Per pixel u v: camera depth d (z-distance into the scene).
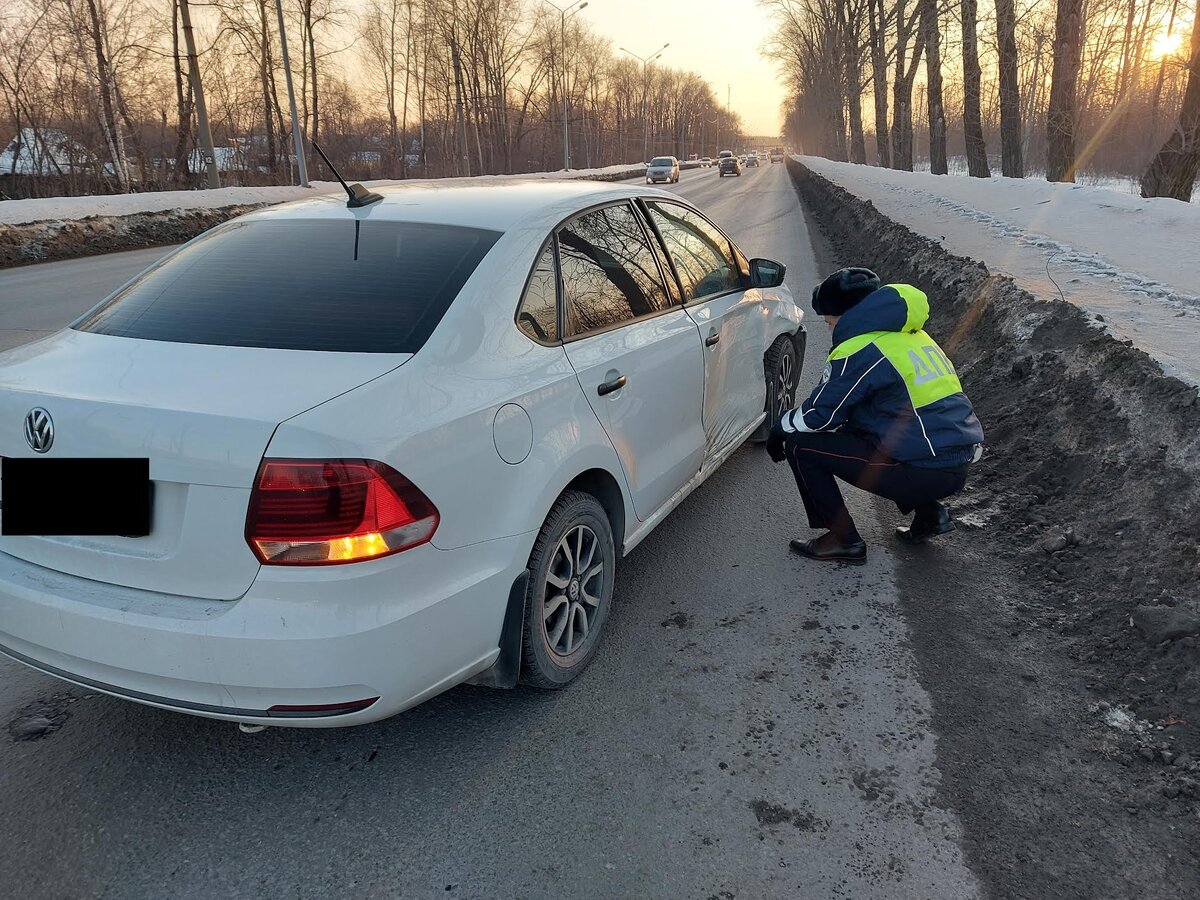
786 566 3.73
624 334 3.16
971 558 3.73
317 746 2.61
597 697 2.83
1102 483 3.85
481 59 57.31
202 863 2.16
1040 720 2.64
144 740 2.64
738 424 4.35
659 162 49.69
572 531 2.80
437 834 2.25
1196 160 13.23
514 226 2.87
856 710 2.72
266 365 2.25
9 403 2.21
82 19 28.17
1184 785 2.30
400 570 2.10
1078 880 2.05
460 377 2.37
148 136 36.34
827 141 79.44
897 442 3.43
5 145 31.14
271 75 38.44
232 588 2.03
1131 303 6.23
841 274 3.55
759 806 2.33
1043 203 15.04
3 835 2.24
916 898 2.02
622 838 2.22
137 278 2.97
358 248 2.81
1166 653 2.77
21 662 2.35
